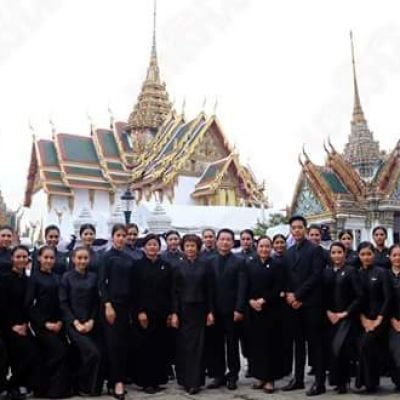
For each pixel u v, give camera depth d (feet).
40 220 161.38
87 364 24.49
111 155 176.96
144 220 79.82
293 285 25.89
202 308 26.30
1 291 24.34
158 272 26.94
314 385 24.72
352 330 25.12
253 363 25.99
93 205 169.99
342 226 84.84
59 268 31.30
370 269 25.61
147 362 26.08
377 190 86.33
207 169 166.40
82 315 24.99
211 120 172.14
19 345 24.45
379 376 25.49
